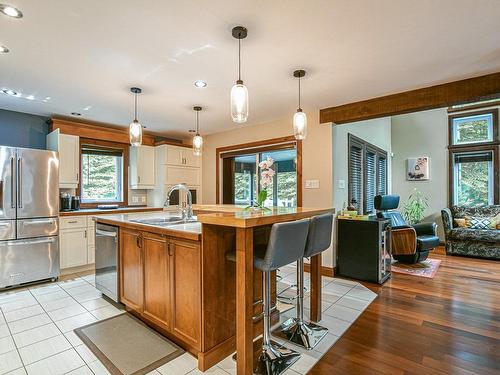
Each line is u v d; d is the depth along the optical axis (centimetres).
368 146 536
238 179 530
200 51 232
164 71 270
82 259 412
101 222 309
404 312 273
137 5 174
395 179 693
